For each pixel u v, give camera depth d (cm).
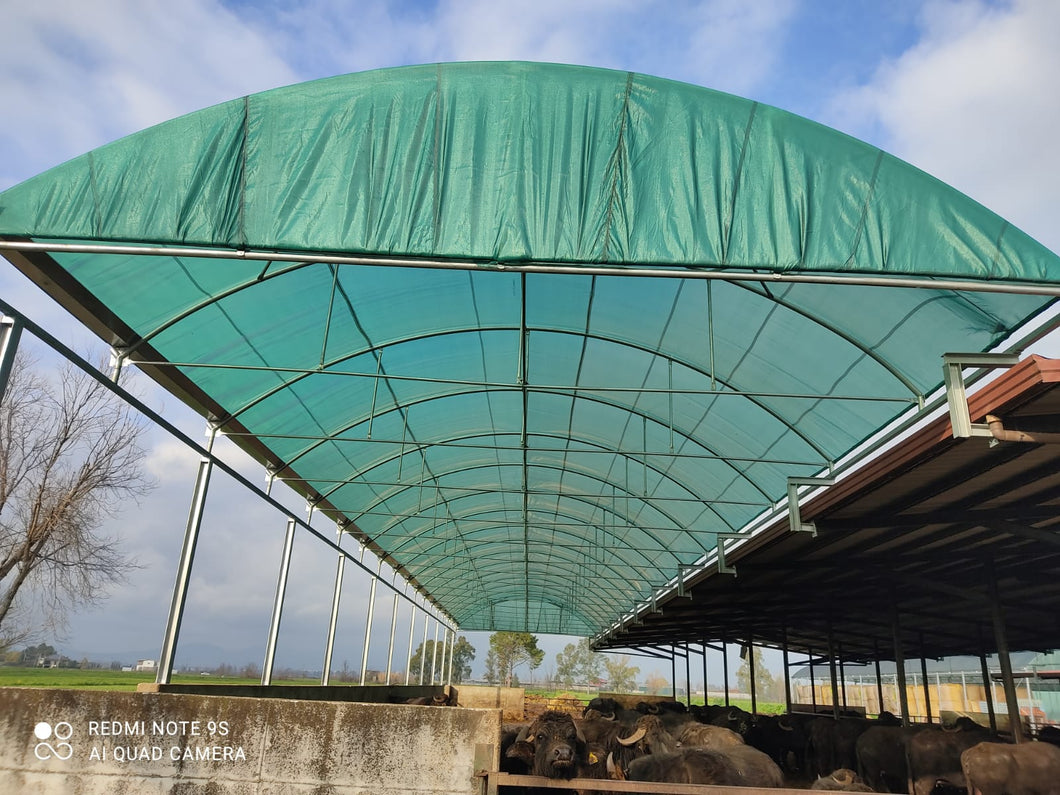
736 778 918
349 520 2389
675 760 964
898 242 720
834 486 1182
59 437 2486
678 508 2302
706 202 743
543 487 2608
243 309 1154
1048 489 1066
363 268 1145
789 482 1317
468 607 5444
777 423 1505
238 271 1041
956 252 709
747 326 1241
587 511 2797
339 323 1307
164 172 736
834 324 1135
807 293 1085
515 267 738
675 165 752
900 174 734
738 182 746
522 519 3122
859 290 1034
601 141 760
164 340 1140
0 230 717
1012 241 702
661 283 1191
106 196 728
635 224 738
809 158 749
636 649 5419
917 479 1052
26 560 2392
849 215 732
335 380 1511
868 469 1066
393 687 2820
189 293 1053
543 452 2222
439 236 734
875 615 2608
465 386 1705
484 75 773
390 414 1792
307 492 2031
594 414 1856
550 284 1248
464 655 9675
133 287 995
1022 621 2312
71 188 730
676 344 1376
